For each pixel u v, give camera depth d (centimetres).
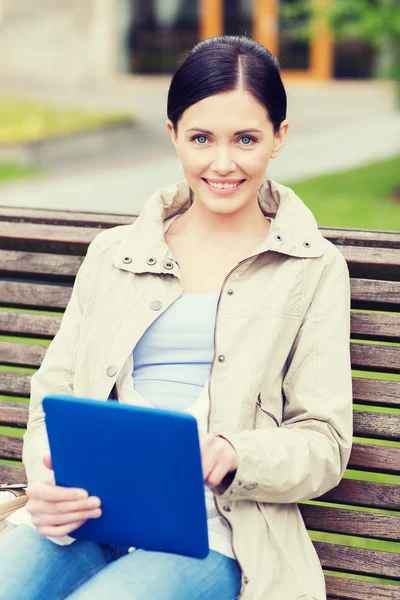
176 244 247
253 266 233
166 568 202
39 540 217
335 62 1566
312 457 211
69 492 195
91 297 243
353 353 247
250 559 207
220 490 207
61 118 1276
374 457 240
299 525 221
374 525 238
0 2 1641
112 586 195
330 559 239
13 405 271
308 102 1437
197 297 234
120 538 198
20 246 281
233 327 225
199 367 230
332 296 229
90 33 1617
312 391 222
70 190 988
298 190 898
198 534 189
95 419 187
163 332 233
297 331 228
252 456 204
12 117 1305
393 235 255
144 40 1633
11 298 277
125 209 895
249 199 234
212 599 203
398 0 843
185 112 227
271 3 1560
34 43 1639
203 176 231
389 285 248
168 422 181
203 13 1602
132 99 1495
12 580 206
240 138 226
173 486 186
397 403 242
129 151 1211
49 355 245
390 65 958
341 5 851
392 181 920
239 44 226
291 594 210
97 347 237
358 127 1266
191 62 225
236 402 221
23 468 269
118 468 190
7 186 1011
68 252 278
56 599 210
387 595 235
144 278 238
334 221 762
